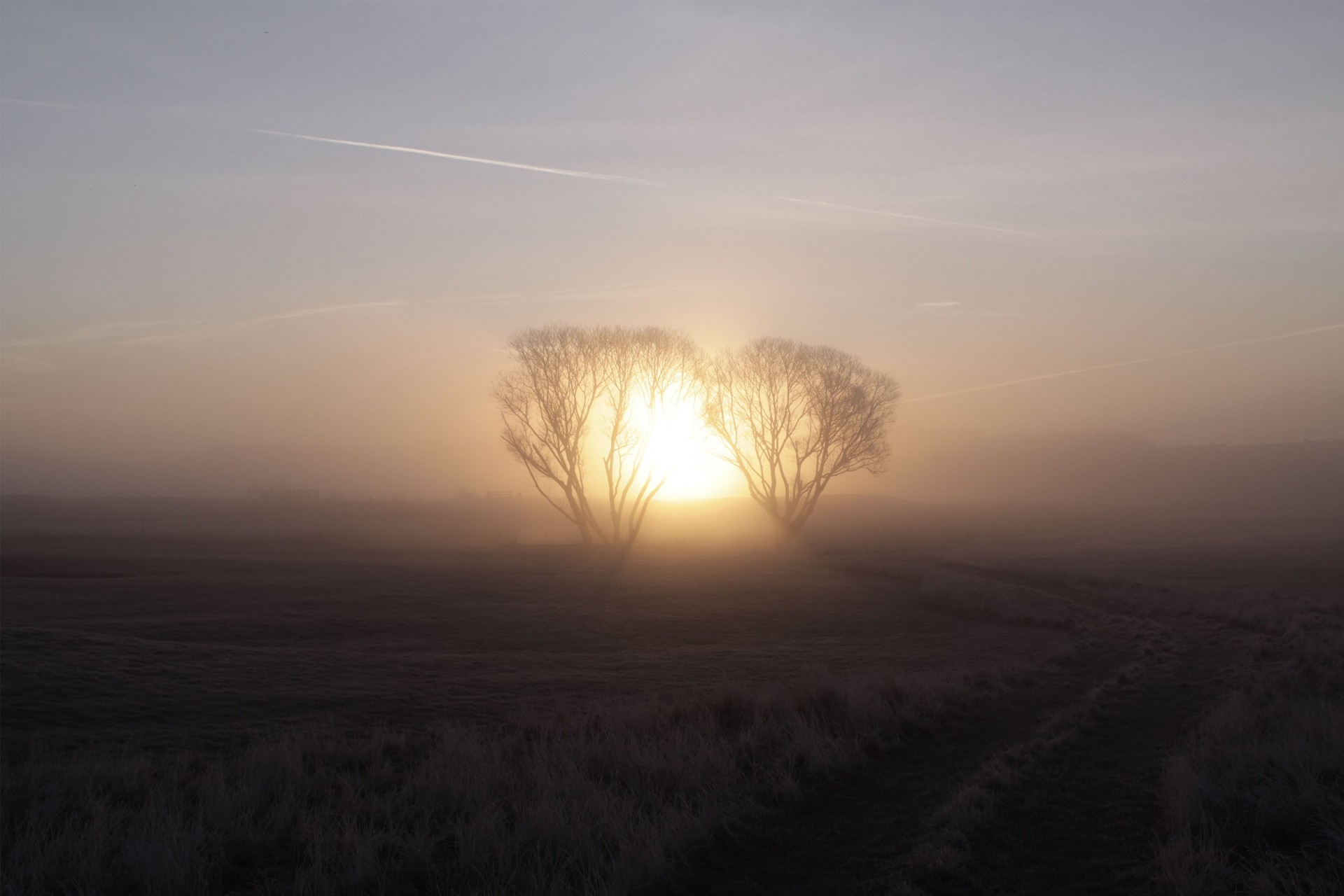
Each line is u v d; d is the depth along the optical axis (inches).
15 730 531.8
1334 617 975.6
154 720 567.8
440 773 397.7
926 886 284.7
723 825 335.9
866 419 2476.6
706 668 788.6
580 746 435.5
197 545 2365.9
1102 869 301.0
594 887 279.9
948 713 545.0
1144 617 1071.0
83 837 308.5
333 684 688.4
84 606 1102.4
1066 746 468.4
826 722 504.1
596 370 2407.7
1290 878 273.3
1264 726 467.2
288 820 343.9
